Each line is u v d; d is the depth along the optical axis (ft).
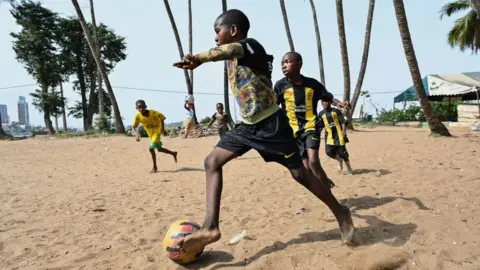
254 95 10.50
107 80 78.54
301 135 16.97
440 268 9.84
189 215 16.76
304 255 10.89
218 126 41.24
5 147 57.41
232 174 27.32
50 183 26.71
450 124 79.82
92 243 13.42
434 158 28.45
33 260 11.97
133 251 12.39
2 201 20.90
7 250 13.01
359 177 22.93
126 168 34.06
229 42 10.91
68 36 132.26
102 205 19.39
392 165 26.58
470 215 13.91
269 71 10.90
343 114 24.39
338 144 23.77
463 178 20.20
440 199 16.35
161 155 43.55
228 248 12.10
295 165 10.87
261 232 13.41
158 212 17.38
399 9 43.04
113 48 135.33
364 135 54.03
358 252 10.78
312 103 17.16
